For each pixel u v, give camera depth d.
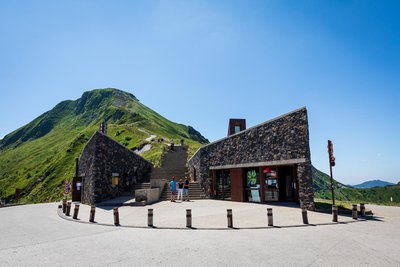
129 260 7.44
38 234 10.95
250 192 21.56
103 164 22.12
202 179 25.34
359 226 12.09
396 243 9.02
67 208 16.27
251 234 10.63
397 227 11.84
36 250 8.52
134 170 28.31
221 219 13.88
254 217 14.38
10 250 8.54
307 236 10.16
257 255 7.80
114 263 7.20
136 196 20.59
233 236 10.30
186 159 37.06
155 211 17.02
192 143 60.09
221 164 23.73
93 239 9.98
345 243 9.05
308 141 17.28
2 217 16.31
